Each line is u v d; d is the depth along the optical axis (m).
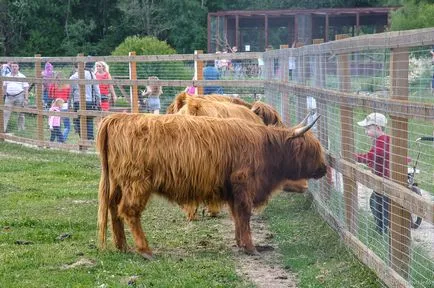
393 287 5.60
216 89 14.98
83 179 12.38
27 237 8.02
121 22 44.72
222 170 7.29
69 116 16.11
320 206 8.56
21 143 17.61
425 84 5.59
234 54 13.52
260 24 33.84
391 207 5.69
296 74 10.03
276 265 7.04
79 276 6.46
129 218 7.14
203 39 43.06
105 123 7.21
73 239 7.99
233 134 7.35
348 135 7.16
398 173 5.54
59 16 45.31
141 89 18.42
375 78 6.57
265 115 9.58
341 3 39.94
